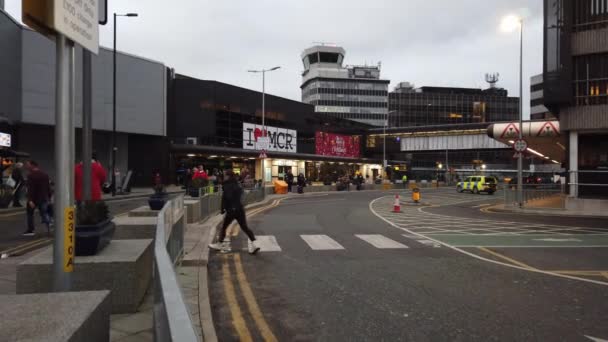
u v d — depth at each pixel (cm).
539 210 2186
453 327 507
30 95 3372
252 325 516
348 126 8244
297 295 642
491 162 12594
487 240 1194
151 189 3838
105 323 273
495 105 15050
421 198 3534
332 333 491
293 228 1433
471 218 1872
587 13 2158
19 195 1922
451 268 826
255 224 1541
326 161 6581
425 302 606
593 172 2156
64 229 300
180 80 4938
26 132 3597
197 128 4991
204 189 1602
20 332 207
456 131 7506
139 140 4312
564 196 2209
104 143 4144
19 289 475
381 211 2186
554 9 2203
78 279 485
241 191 981
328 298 627
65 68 298
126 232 745
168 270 257
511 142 3725
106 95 3912
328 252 992
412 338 475
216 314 557
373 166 7850
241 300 617
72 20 298
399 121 14575
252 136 5447
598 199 2117
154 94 4284
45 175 1152
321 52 15100
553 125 3142
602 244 1135
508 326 510
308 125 6869
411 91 15312
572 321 527
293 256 943
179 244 792
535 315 550
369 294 646
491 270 809
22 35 3338
